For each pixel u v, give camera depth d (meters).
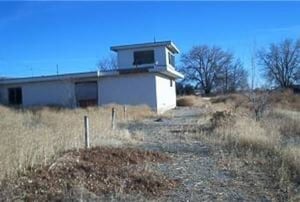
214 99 57.44
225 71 96.75
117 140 15.91
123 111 29.67
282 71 84.38
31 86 41.66
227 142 15.65
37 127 15.32
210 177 10.60
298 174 10.62
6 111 25.53
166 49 42.78
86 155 11.55
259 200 8.79
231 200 8.78
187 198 8.86
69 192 8.45
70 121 18.16
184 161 12.57
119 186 9.19
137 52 42.91
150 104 38.69
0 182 8.55
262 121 21.06
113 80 39.41
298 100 45.00
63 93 41.00
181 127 22.41
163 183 9.73
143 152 13.23
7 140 10.72
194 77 97.88
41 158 10.36
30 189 8.52
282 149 13.21
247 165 11.94
